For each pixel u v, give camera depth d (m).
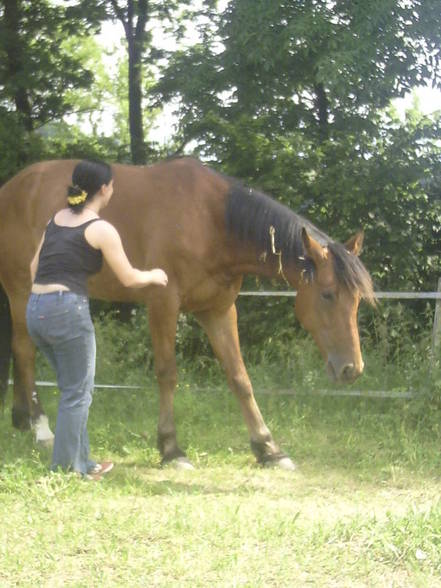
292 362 8.09
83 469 4.94
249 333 9.43
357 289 5.40
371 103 11.04
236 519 4.16
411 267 9.81
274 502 4.81
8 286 6.69
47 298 4.65
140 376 8.45
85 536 3.89
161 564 3.58
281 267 5.65
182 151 12.44
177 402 7.45
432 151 10.05
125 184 6.04
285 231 5.62
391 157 9.80
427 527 3.92
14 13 13.22
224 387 7.89
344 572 3.52
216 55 11.50
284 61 10.95
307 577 3.48
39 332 4.68
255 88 11.21
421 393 6.92
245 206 5.75
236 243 5.81
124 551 3.71
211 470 5.68
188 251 5.77
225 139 10.14
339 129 10.92
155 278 4.68
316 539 3.85
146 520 4.14
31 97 14.05
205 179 5.95
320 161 9.62
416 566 3.54
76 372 4.77
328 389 7.55
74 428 4.82
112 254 4.64
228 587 3.33
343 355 5.39
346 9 10.33
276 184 9.38
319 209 9.80
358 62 9.80
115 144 12.59
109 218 5.99
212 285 5.91
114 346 9.25
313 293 5.49
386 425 6.79
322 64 10.02
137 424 6.99
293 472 5.65
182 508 4.41
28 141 11.23
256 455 5.86
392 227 9.73
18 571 3.52
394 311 8.94
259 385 7.75
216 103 11.49
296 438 6.52
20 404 6.73
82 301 4.69
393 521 4.01
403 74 10.43
